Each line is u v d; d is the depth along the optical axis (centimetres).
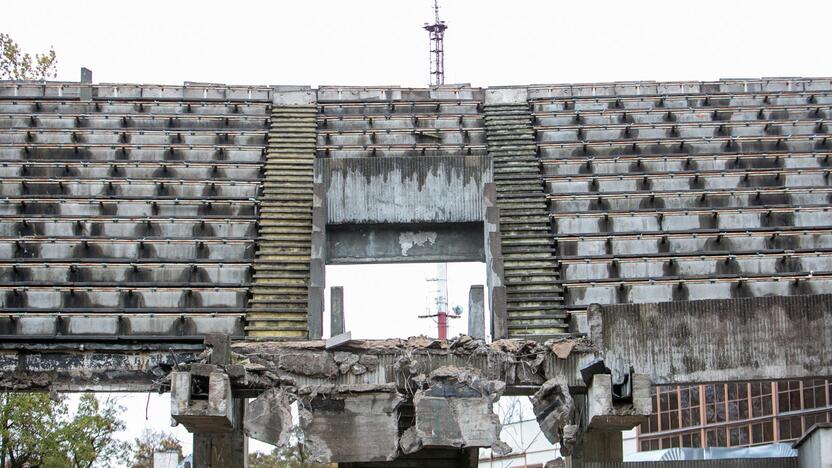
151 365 2739
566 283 3027
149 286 3008
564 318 2942
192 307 2972
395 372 2353
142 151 3638
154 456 4334
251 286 3034
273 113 3916
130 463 4984
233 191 3453
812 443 2075
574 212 3319
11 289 2920
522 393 2461
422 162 3309
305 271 3103
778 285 2997
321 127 3869
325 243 3238
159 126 3834
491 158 3316
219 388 2216
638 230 3266
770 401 3984
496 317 2916
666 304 2292
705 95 4038
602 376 2236
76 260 3064
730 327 2283
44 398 3722
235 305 2995
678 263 3097
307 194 3434
